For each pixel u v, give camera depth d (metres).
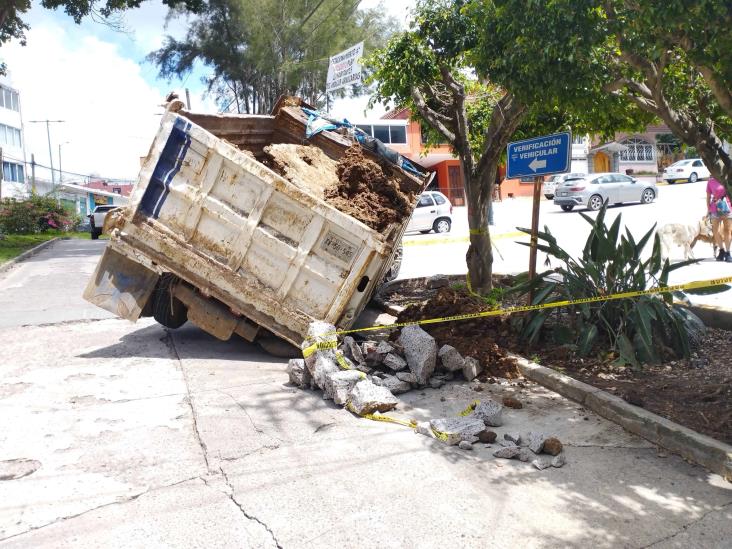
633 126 9.02
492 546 3.40
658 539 3.46
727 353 6.47
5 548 3.35
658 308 6.35
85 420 5.20
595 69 5.45
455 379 6.38
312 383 6.00
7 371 6.65
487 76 6.34
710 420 4.80
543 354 6.77
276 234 6.77
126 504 3.83
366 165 7.70
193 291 7.38
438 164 40.81
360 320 9.32
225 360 7.11
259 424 5.14
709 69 4.65
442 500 3.89
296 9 31.62
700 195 26.88
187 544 3.41
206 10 32.06
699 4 4.12
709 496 3.93
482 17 6.38
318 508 3.79
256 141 9.76
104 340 8.15
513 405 5.56
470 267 9.58
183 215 6.82
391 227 7.29
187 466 4.36
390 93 9.75
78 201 60.59
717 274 10.22
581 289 6.88
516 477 4.22
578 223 20.73
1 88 47.94
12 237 28.61
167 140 6.68
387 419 5.25
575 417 5.30
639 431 4.86
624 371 6.14
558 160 6.84
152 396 5.81
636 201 25.64
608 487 4.07
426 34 8.93
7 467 4.33
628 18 4.86
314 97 34.41
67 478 4.17
